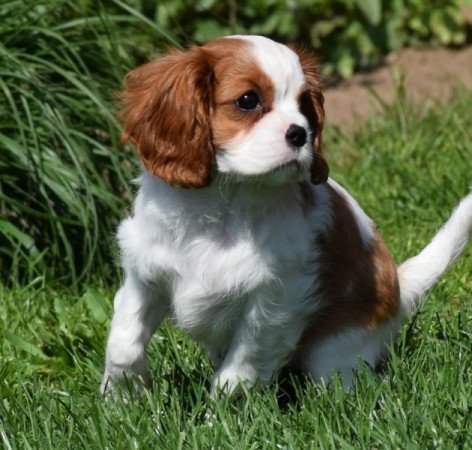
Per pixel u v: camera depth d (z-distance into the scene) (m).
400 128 13.41
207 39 15.31
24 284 9.81
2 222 9.84
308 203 7.28
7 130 10.16
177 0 15.09
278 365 7.40
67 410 7.06
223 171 6.88
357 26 16.03
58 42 10.65
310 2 15.73
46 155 10.05
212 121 6.87
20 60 10.38
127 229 7.26
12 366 8.23
